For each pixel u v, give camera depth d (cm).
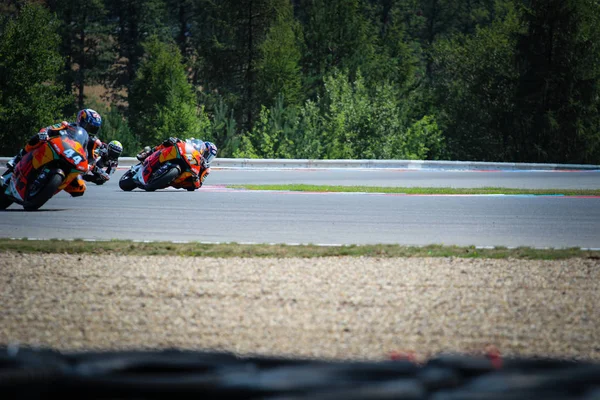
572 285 2545
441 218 4859
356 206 5534
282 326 1905
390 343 1758
